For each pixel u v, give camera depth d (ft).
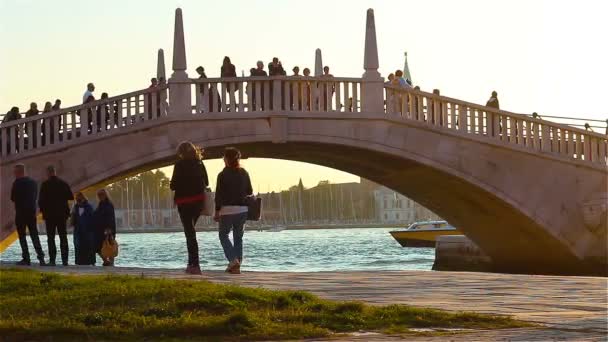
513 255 150.00
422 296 53.26
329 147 128.36
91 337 37.40
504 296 53.57
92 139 120.47
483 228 148.15
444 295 54.03
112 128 121.19
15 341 37.04
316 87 124.36
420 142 127.85
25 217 91.50
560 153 133.49
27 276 55.72
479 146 129.90
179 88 122.11
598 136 134.62
